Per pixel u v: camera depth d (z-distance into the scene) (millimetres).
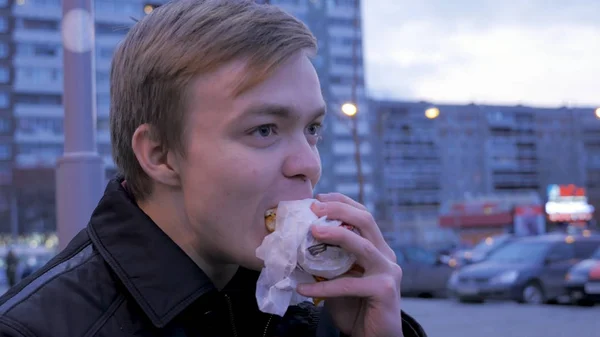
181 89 1176
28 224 46938
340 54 67938
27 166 51000
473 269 14570
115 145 1302
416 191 81188
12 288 1200
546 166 89938
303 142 1204
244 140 1165
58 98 65938
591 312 11438
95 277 1196
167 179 1232
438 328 9805
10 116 64188
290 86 1181
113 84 1303
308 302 1491
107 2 58281
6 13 64562
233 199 1163
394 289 1217
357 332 1301
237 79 1142
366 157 71500
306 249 1134
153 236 1207
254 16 1173
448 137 85000
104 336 1142
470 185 85625
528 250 14445
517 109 90688
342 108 18094
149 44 1216
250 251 1173
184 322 1215
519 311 11922
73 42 3088
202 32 1160
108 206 1255
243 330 1323
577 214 46562
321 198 1289
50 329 1106
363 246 1178
